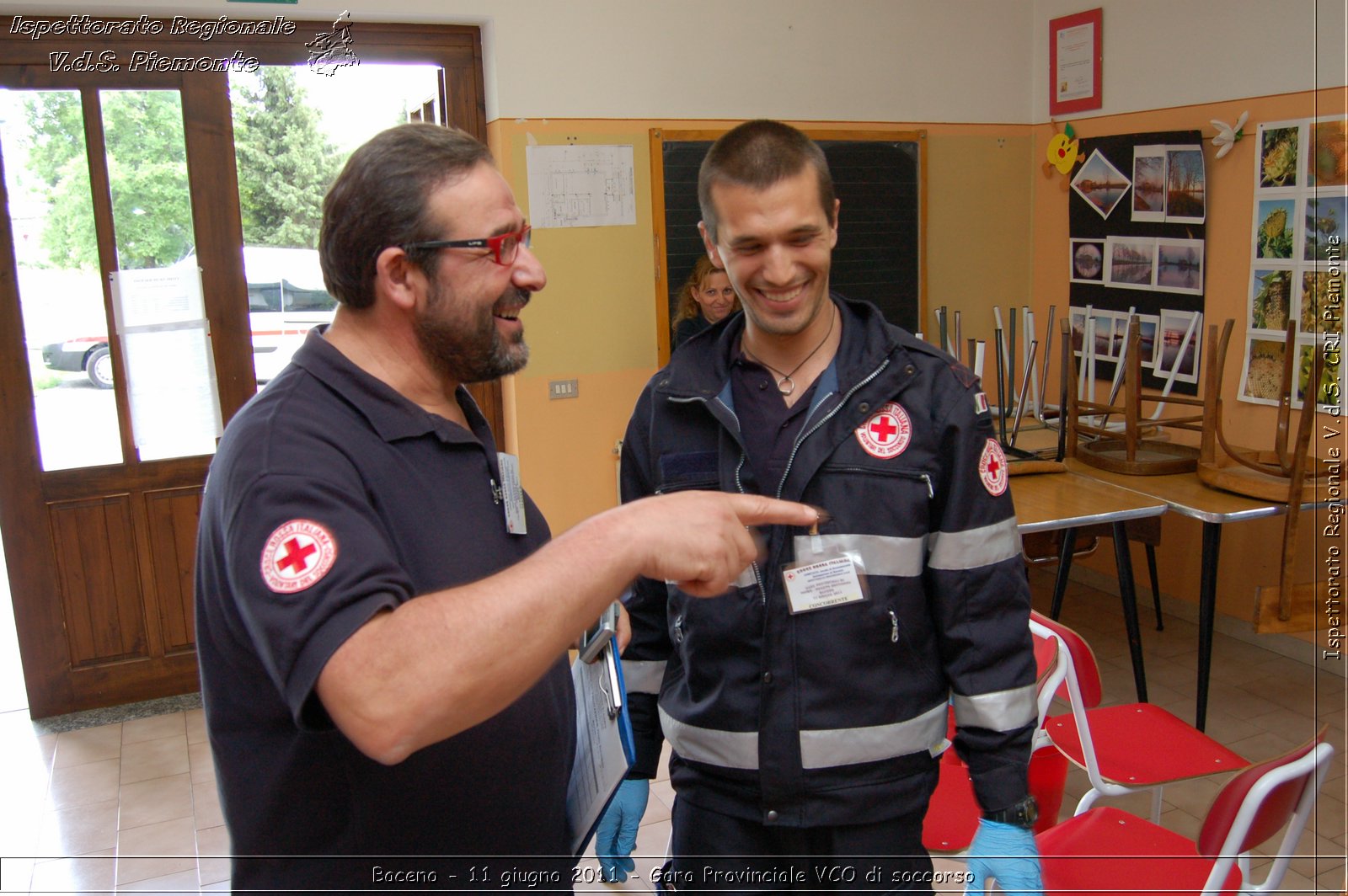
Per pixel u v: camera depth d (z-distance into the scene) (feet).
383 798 3.26
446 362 3.47
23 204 10.66
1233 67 11.64
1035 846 4.42
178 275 11.30
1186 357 12.54
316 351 3.32
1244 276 11.72
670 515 2.88
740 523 3.01
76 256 10.94
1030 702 4.51
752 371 4.69
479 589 2.62
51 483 11.12
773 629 4.44
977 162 14.40
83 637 11.49
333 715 2.55
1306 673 11.44
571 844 4.09
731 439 4.62
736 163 4.20
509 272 3.38
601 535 2.77
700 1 12.40
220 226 11.33
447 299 3.31
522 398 12.25
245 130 11.27
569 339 12.35
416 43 11.71
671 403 4.85
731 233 4.24
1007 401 13.60
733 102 12.76
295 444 3.01
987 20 14.12
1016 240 14.87
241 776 3.28
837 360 4.54
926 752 4.60
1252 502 9.68
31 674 11.35
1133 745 7.08
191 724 11.23
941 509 4.49
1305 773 4.88
